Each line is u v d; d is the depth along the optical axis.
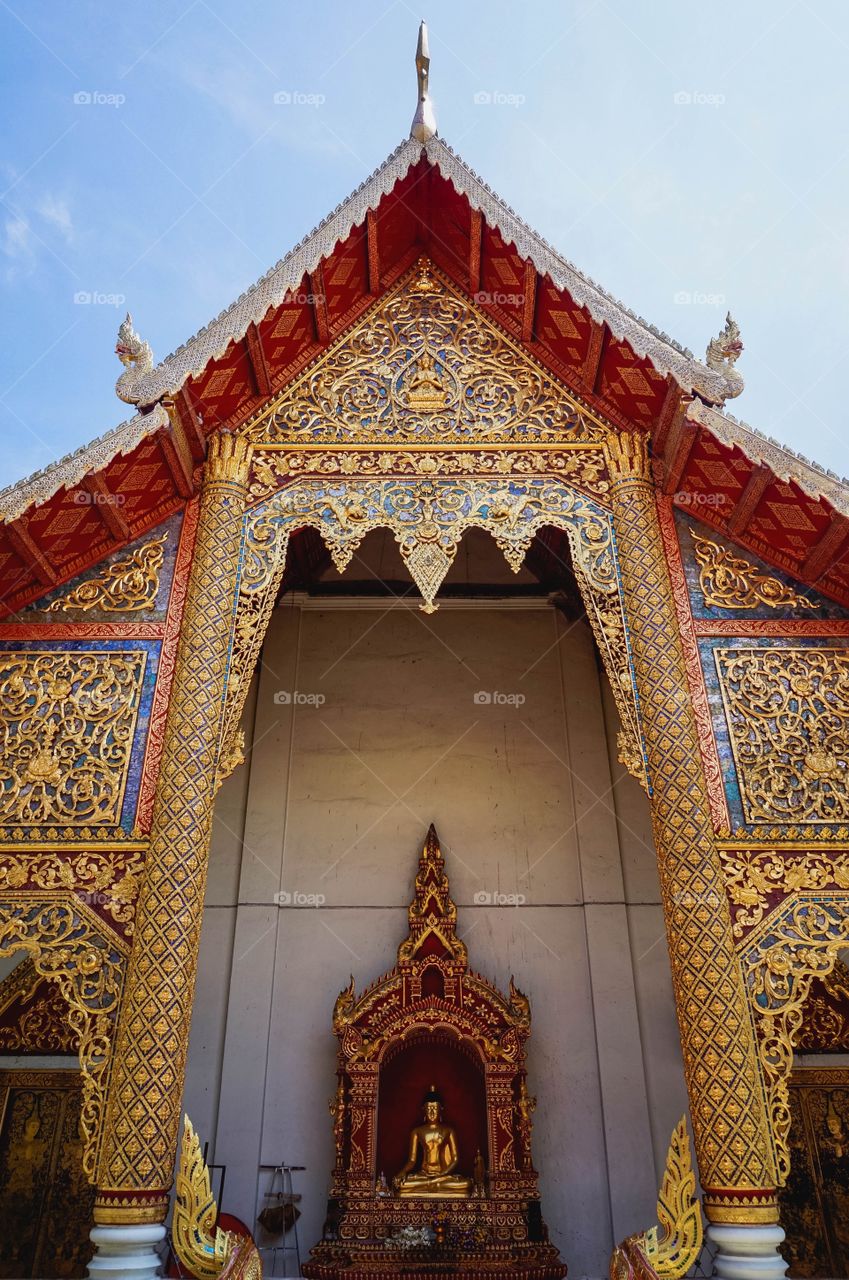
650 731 5.70
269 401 6.96
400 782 9.63
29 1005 8.53
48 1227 7.87
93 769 5.59
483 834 9.40
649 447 6.71
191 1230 4.59
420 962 8.45
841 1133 8.12
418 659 10.25
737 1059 4.75
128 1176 4.48
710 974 4.95
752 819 5.44
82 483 5.74
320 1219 7.80
